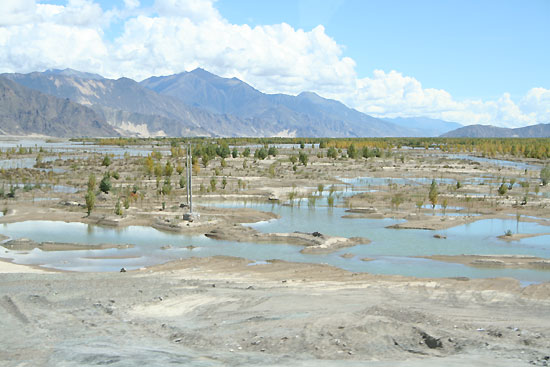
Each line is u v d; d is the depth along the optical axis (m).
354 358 18.09
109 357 18.42
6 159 162.75
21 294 29.75
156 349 19.83
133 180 102.12
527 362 16.75
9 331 23.14
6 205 71.69
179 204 73.12
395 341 20.31
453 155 196.12
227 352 19.25
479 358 17.42
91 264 41.81
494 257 43.09
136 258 44.00
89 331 23.06
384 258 43.78
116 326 23.92
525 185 94.06
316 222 61.81
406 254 45.28
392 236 53.25
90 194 64.25
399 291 31.92
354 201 78.31
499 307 27.84
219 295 30.27
